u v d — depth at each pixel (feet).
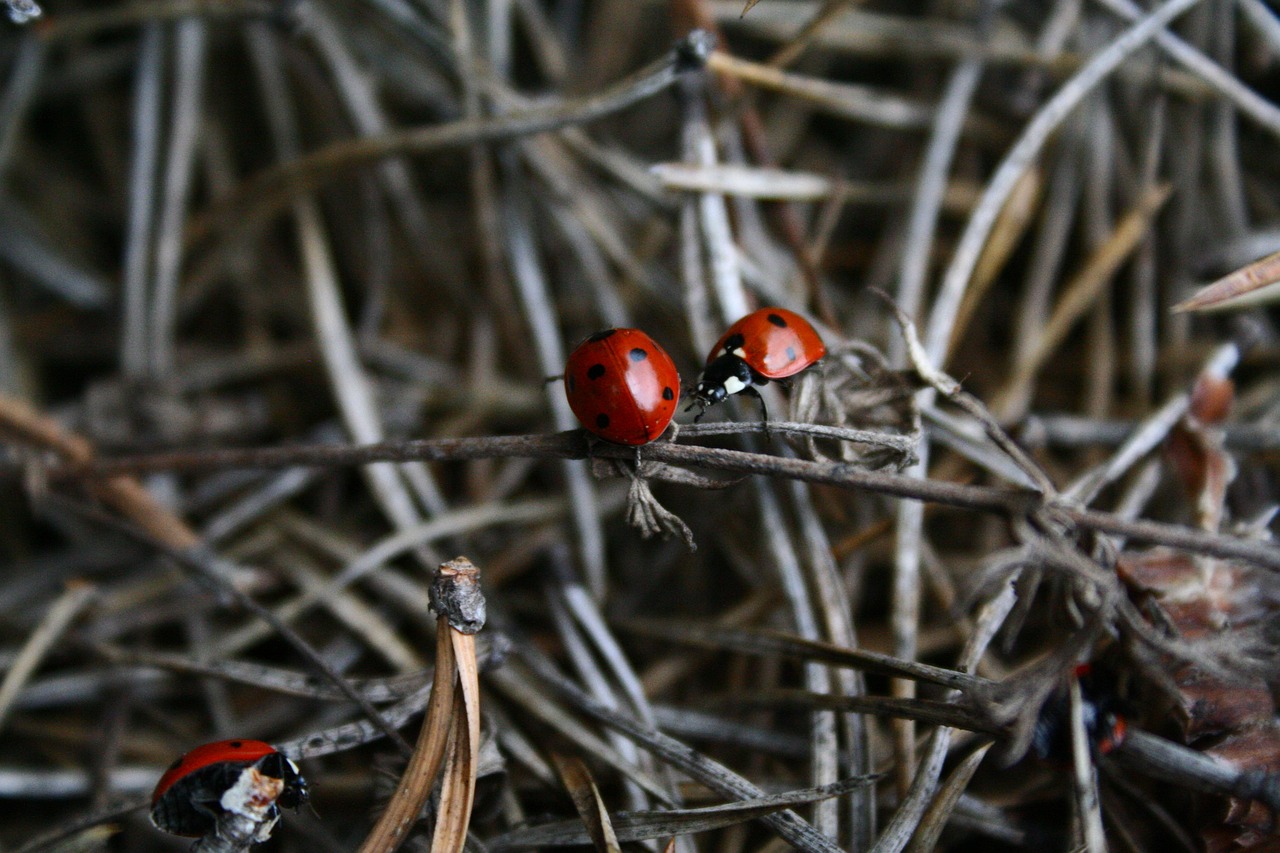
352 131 0.62
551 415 0.55
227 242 0.58
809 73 0.62
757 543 0.51
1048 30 0.57
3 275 0.60
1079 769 0.42
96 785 0.49
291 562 0.53
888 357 0.52
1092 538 0.43
